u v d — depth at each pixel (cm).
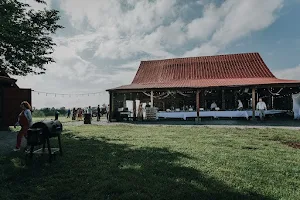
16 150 782
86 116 2103
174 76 3003
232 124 1805
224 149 807
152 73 3147
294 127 1522
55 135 684
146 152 752
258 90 2605
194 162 628
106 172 543
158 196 418
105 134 1222
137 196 414
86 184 474
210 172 545
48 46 1325
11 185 483
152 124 1908
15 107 1586
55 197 430
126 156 696
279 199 411
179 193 425
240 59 2997
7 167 586
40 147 841
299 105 2155
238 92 2633
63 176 523
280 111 2250
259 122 1936
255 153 748
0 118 1559
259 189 451
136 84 2764
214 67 2983
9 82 1623
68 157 689
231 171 555
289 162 641
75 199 417
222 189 446
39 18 1262
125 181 483
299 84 1970
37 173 550
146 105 2869
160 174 533
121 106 2608
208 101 2759
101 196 422
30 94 1645
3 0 964
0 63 1282
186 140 1008
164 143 930
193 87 2156
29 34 1184
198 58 3219
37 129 622
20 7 1116
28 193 441
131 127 1623
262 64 2844
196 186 459
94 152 760
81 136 1152
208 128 1492
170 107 2827
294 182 491
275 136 1106
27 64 1334
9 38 1064
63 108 4631
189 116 2255
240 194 425
